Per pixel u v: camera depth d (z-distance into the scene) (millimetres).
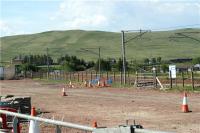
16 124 10438
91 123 20906
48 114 24812
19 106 22828
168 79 61469
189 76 70688
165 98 33969
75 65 134750
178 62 169000
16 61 176500
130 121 21500
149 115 23703
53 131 16891
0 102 22438
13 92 46125
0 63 170375
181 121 21156
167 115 23500
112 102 31625
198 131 18266
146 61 183500
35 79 84688
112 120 21906
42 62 177500
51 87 55281
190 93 37719
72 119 22438
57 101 33438
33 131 8742
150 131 5934
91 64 142875
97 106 28875
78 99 34969
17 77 94875
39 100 34688
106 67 123688
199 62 151625
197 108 26297
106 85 53469
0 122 13820
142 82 50594
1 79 92062
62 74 96875
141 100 32750
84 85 56469
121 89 46406
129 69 115125
